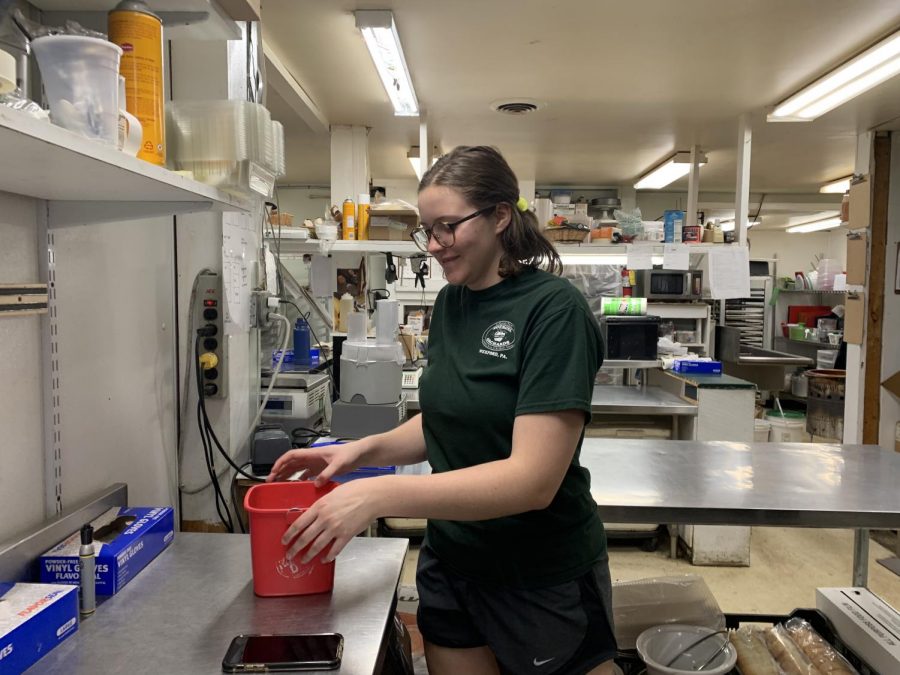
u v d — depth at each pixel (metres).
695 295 5.09
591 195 6.57
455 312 1.20
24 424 1.09
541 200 3.54
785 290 7.12
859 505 1.53
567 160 5.29
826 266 6.89
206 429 1.77
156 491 1.62
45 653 0.90
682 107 3.75
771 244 8.88
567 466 1.00
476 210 1.08
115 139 0.80
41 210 1.11
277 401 2.26
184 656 0.90
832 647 1.79
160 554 1.25
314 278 3.32
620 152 4.97
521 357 1.06
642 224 3.57
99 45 0.77
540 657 1.13
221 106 1.13
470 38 2.76
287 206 6.84
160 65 0.96
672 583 2.06
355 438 2.19
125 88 0.91
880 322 4.09
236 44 1.89
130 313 1.46
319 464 1.29
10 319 1.05
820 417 4.92
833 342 6.05
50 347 1.14
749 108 3.75
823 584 2.91
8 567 0.99
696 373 3.44
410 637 1.74
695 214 4.77
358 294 3.45
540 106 3.76
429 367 1.23
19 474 1.08
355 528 0.92
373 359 2.20
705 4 2.41
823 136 4.30
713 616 1.96
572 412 1.00
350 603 1.06
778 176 5.89
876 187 4.09
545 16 2.53
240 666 0.86
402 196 6.57
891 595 2.80
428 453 1.24
